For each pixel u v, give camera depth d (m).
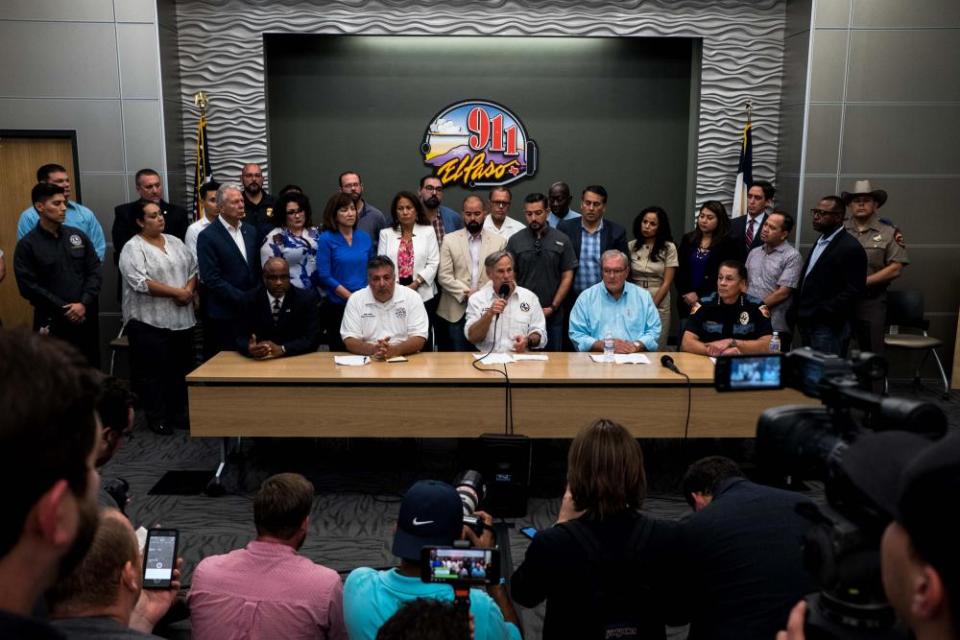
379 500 4.11
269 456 4.71
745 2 6.58
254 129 6.62
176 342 5.33
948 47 6.13
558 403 3.94
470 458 3.89
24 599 0.55
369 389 3.92
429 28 6.60
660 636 1.75
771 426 1.07
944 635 0.53
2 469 0.52
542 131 7.09
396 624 1.10
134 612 1.84
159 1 6.07
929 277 6.38
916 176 6.27
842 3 6.08
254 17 6.48
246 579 1.94
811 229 6.34
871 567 0.86
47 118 6.05
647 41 6.97
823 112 6.20
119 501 2.21
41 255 4.98
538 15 6.61
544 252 5.34
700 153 6.79
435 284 5.55
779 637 0.91
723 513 1.70
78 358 0.59
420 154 7.08
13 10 5.93
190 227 5.69
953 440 0.55
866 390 0.99
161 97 6.10
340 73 6.94
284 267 4.31
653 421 3.96
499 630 1.67
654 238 5.64
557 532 1.75
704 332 4.47
